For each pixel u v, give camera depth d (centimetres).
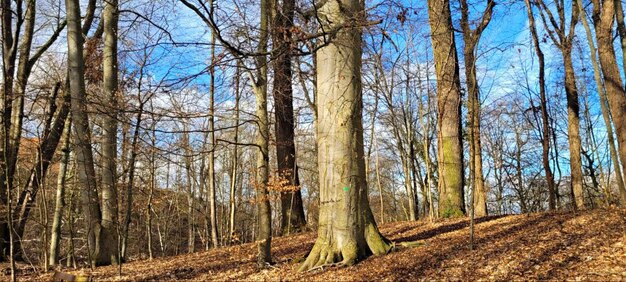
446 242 877
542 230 891
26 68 1170
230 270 841
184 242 2833
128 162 1130
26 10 1190
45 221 892
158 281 777
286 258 909
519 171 2467
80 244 1532
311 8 738
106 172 973
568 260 662
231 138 1894
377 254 779
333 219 770
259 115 775
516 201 2566
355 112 779
